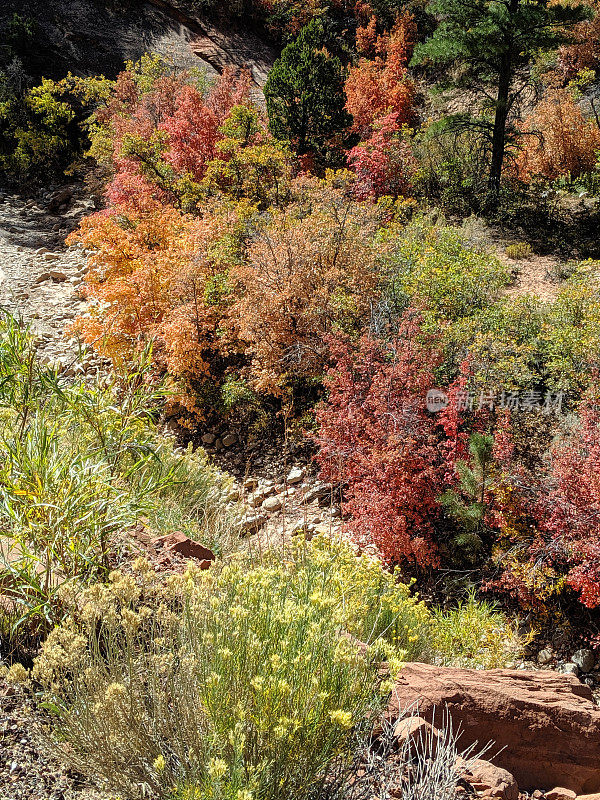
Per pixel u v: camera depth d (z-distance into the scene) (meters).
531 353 9.52
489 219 16.52
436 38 18.03
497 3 17.14
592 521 6.79
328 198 13.16
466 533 7.60
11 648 2.94
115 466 4.81
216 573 3.44
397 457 7.71
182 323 10.85
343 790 2.46
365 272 10.80
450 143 20.11
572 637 6.86
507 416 8.01
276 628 2.62
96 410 4.67
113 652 2.62
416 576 7.84
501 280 10.93
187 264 11.73
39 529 3.37
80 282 15.93
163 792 2.24
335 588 3.43
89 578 3.46
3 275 16.33
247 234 12.56
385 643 2.63
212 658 2.49
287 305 10.41
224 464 10.37
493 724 3.31
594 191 17.08
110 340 11.56
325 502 9.13
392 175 16.97
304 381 10.87
